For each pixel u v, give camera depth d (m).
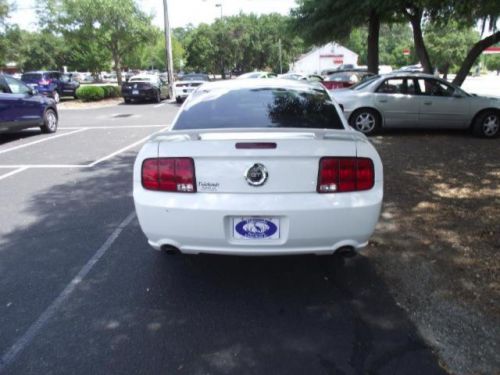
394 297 3.32
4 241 4.41
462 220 4.71
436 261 3.85
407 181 6.16
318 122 3.69
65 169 7.48
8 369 2.59
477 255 3.92
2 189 6.27
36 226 4.81
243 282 3.58
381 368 2.57
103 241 4.39
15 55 30.55
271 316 3.10
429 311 3.13
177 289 3.47
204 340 2.84
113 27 27.34
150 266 3.86
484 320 3.00
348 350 2.73
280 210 2.95
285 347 2.76
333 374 2.52
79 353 2.72
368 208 3.05
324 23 17.41
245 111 3.81
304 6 18.58
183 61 68.44
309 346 2.77
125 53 30.19
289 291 3.44
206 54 63.84
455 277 3.57
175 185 3.06
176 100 23.72
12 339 2.86
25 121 10.84
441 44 44.38
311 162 3.00
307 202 2.98
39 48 57.56
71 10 26.58
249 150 2.95
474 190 5.72
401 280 3.57
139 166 3.19
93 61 41.16
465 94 9.91
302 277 3.65
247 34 64.88
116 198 5.79
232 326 2.98
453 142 9.17
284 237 3.03
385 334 2.88
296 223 2.99
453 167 6.93
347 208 3.01
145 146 3.21
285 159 2.97
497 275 3.56
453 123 9.93
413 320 3.03
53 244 4.33
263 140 2.94
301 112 3.80
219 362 2.63
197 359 2.66
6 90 10.41
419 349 2.73
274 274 3.70
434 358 2.65
